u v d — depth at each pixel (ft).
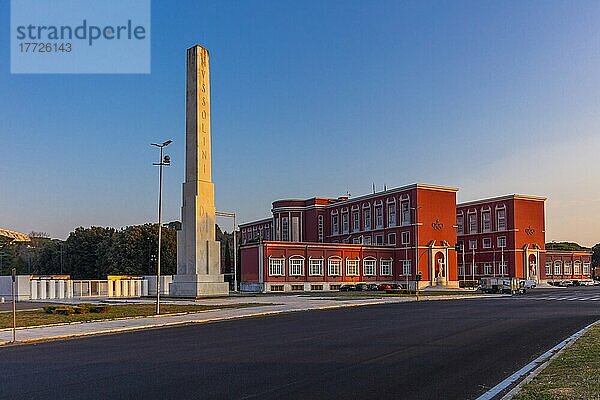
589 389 35.63
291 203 374.22
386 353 56.70
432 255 291.79
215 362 52.29
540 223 342.44
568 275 369.91
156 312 117.29
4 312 119.24
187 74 181.88
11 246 433.89
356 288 270.87
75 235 382.83
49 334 80.79
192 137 181.47
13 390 41.06
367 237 323.37
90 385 42.37
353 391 38.88
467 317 101.40
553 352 56.24
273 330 83.05
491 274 340.80
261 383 41.93
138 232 333.83
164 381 43.27
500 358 52.95
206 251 182.60
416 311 120.06
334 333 76.89
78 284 201.16
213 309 127.13
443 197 300.61
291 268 276.62
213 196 185.37
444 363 50.34
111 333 84.33
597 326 76.79
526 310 119.34
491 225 344.49
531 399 33.81
